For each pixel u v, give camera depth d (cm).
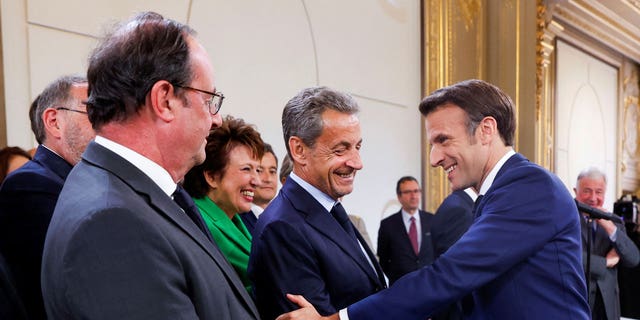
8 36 249
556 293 127
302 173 140
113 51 90
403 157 508
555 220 128
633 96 968
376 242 468
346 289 131
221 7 348
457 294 125
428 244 371
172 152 94
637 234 389
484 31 611
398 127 503
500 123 142
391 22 498
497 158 142
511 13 602
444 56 551
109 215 76
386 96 489
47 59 263
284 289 126
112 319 72
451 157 142
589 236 221
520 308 128
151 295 75
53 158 146
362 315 124
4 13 247
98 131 93
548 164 686
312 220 134
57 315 76
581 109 793
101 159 88
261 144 176
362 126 461
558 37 726
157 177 92
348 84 449
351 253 135
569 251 130
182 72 92
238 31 359
